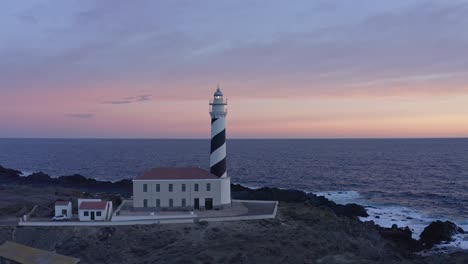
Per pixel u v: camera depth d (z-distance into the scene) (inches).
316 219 2465.6
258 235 2117.4
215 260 1800.0
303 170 6668.3
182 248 1952.5
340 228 2399.1
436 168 6953.7
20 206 2637.8
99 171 6855.3
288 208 2721.5
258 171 6510.8
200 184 2527.1
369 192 4645.7
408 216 3467.0
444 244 2689.5
